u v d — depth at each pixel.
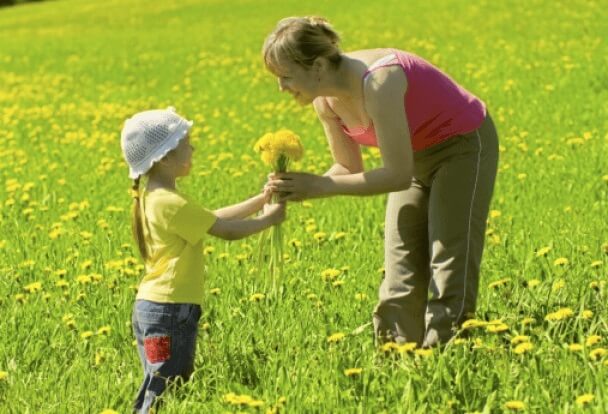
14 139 22.44
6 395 7.61
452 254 7.88
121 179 16.89
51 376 7.86
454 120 7.76
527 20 36.12
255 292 9.82
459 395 6.90
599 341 7.64
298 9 51.66
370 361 7.64
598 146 16.23
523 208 12.86
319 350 7.88
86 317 9.35
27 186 15.34
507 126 19.27
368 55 7.55
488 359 7.48
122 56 40.00
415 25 38.97
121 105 27.73
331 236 11.87
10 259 11.84
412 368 7.31
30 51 45.50
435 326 7.92
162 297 7.26
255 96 26.64
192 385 7.30
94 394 7.47
